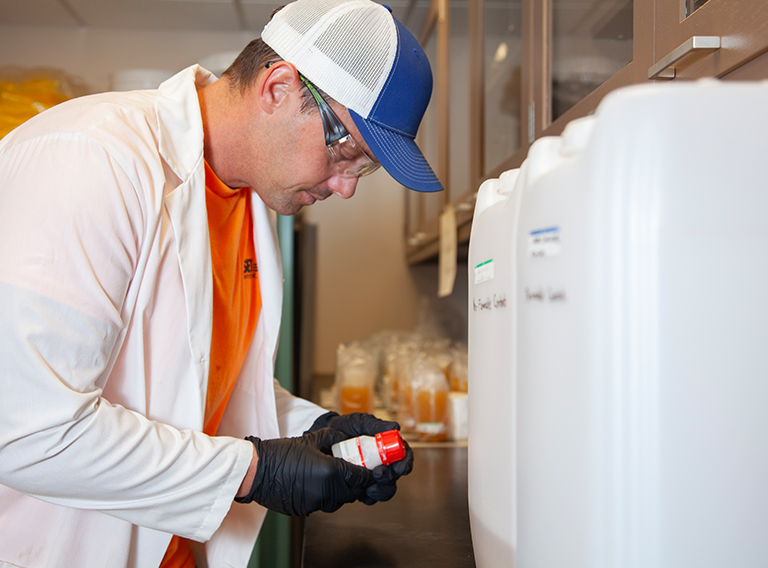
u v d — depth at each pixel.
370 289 3.25
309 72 0.85
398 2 2.79
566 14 1.17
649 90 0.38
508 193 0.56
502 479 0.54
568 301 0.41
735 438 0.38
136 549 0.82
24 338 0.60
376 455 0.88
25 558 0.74
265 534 1.72
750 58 0.59
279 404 1.20
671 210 0.38
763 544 0.39
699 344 0.38
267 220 1.14
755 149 0.38
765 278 0.38
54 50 3.07
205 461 0.72
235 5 2.87
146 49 3.12
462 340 3.21
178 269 0.84
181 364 0.85
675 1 0.73
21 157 0.70
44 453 0.63
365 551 0.81
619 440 0.38
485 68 1.79
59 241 0.64
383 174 3.25
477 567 0.65
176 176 0.86
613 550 0.38
